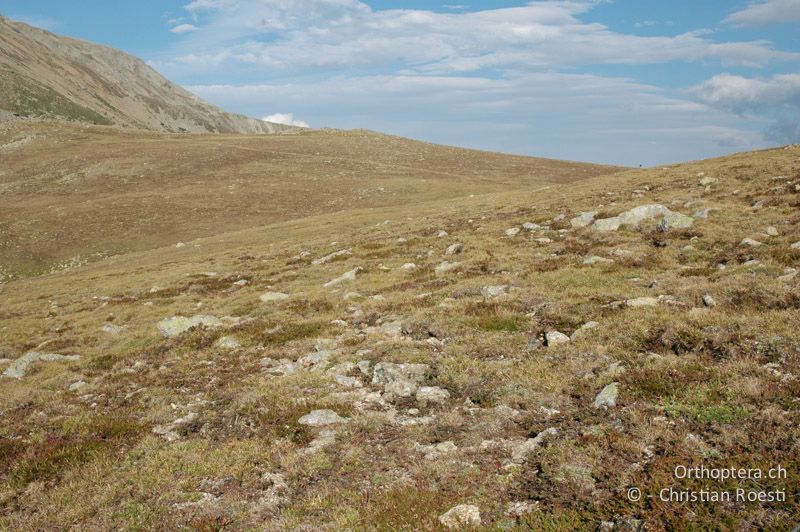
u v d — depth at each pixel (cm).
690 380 1030
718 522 649
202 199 8600
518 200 5097
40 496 1010
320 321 2058
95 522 897
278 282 3184
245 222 7594
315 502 869
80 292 3953
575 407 1055
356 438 1085
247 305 2616
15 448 1231
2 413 1546
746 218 2480
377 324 1917
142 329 2512
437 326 1695
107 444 1200
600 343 1331
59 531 889
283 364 1648
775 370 1009
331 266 3369
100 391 1652
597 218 3241
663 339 1259
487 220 4112
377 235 4369
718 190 3431
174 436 1224
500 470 882
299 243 4825
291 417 1212
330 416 1198
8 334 2898
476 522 745
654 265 2042
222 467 1029
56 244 6888
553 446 906
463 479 867
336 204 8288
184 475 1021
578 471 822
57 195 9475
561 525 701
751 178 3650
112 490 988
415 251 3431
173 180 10094
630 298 1661
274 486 955
